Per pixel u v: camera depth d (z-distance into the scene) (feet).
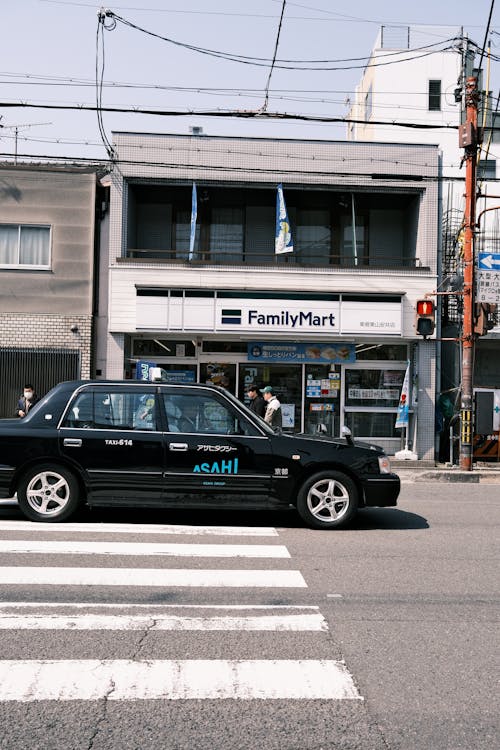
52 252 58.80
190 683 13.19
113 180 58.70
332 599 18.58
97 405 27.45
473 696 12.90
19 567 20.83
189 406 27.55
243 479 26.94
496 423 58.34
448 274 63.57
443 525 29.78
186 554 22.97
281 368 61.16
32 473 27.04
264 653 14.74
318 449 27.53
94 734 11.27
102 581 19.69
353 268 59.21
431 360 59.47
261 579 20.27
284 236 59.16
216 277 58.39
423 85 130.62
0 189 58.75
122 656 14.40
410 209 63.31
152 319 57.52
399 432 61.52
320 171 60.08
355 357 61.36
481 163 108.78
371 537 26.61
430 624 16.80
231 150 59.47
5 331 58.13
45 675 13.39
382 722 11.85
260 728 11.55
